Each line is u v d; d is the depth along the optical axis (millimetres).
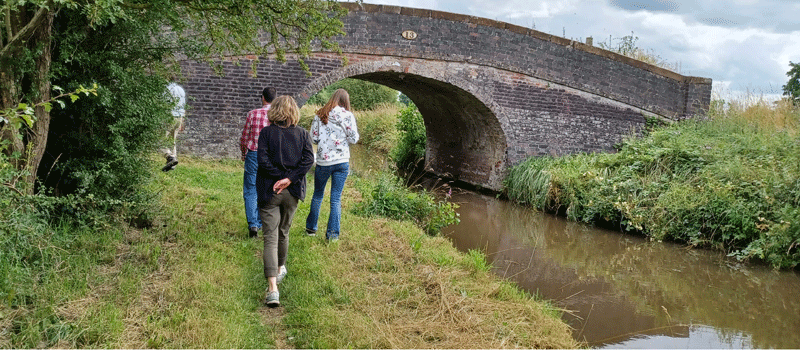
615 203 9391
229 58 11109
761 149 9648
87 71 4766
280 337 3566
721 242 8328
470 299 4422
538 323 4238
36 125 4246
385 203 7488
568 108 13406
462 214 10836
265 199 4035
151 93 5203
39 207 4305
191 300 3764
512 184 12656
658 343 4719
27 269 3572
